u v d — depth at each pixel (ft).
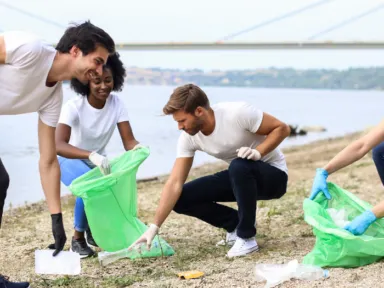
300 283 11.39
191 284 11.93
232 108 13.60
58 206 11.81
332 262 12.19
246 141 13.83
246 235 13.87
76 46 10.77
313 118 85.40
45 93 11.27
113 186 13.73
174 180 13.97
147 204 21.94
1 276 11.34
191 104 13.01
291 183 26.02
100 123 15.11
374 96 212.43
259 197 14.28
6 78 10.66
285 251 14.05
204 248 14.88
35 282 13.00
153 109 97.86
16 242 16.96
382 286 10.94
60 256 11.50
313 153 40.86
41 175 11.97
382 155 13.64
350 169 28.40
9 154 41.24
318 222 12.19
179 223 18.13
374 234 12.67
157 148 46.88
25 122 67.41
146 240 13.48
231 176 13.64
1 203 11.06
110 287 12.26
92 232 13.85
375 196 20.95
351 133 57.47
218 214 14.69
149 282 12.36
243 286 11.64
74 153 14.35
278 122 13.62
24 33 10.73
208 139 13.78
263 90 253.44
